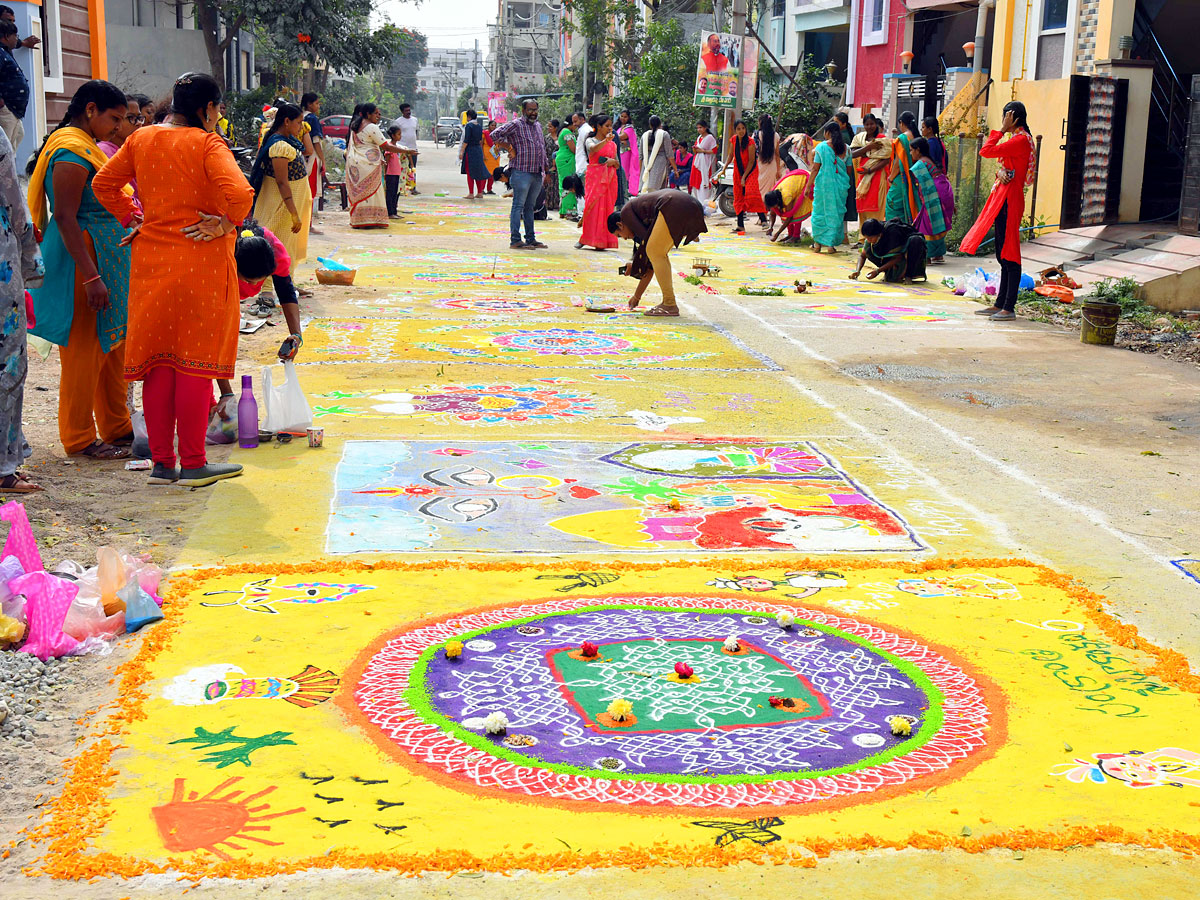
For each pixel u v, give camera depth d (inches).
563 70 2738.7
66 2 647.1
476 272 557.0
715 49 929.5
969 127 733.3
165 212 216.5
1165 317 476.1
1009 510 226.1
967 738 135.9
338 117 1549.0
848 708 143.4
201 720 136.8
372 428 276.2
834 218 693.9
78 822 114.7
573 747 132.3
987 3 741.3
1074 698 146.8
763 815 118.0
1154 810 119.7
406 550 197.2
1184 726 139.2
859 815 118.1
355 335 391.5
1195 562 198.4
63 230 225.8
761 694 146.9
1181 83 679.1
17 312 214.7
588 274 567.2
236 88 1366.9
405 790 122.1
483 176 1027.3
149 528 203.9
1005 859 110.5
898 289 548.7
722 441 273.0
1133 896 104.8
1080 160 598.5
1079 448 273.1
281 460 248.1
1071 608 176.7
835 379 346.9
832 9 1132.5
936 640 164.4
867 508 225.6
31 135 570.6
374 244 657.6
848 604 177.5
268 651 156.0
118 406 252.2
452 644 156.0
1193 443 278.8
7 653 153.4
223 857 109.0
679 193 440.8
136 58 1067.3
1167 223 605.6
